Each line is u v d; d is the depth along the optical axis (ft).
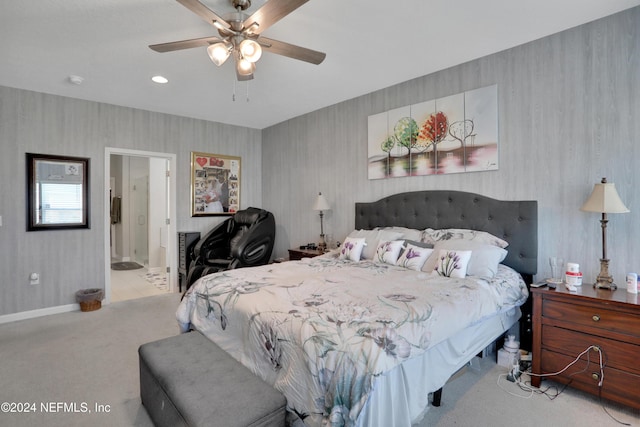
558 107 8.46
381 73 10.82
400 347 4.63
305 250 14.10
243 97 13.05
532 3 7.16
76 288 12.87
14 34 8.05
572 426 5.93
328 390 4.33
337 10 7.29
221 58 7.04
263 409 4.62
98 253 13.37
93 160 13.23
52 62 9.64
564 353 6.92
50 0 6.73
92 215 13.21
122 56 9.30
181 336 7.07
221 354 6.24
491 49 9.25
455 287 6.93
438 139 10.68
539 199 8.80
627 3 7.24
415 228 11.10
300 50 7.20
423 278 7.79
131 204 24.09
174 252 15.61
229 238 16.08
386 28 8.06
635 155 7.42
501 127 9.43
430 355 5.41
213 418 4.39
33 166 11.90
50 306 12.32
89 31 7.95
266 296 6.32
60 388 7.24
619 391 6.22
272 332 5.32
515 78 9.14
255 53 6.66
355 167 13.32
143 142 14.53
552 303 7.08
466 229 9.88
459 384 7.36
